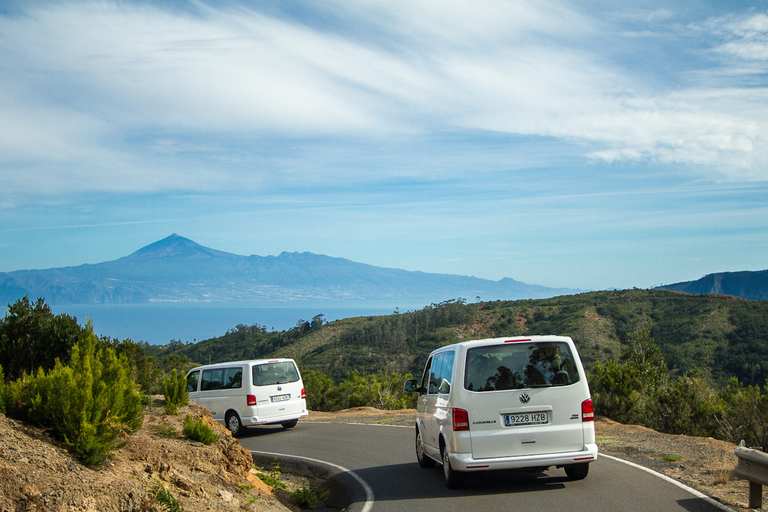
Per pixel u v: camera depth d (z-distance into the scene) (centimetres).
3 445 509
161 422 961
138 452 672
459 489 769
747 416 1241
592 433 711
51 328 1473
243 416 1546
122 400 664
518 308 11775
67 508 464
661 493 673
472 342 745
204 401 1620
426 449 916
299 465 1112
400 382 3038
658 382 2091
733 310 8062
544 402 709
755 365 6334
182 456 730
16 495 446
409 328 11869
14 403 605
